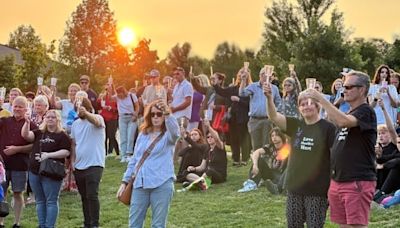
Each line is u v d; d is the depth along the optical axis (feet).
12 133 27.37
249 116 39.17
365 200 17.02
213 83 42.47
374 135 17.20
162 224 20.35
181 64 190.19
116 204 32.27
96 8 203.10
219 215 28.22
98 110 50.67
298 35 160.56
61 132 26.37
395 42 128.47
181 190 34.73
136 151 21.03
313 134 18.06
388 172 29.19
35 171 26.00
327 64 113.60
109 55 198.18
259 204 29.73
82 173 26.27
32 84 124.77
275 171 32.96
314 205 17.93
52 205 25.89
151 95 44.37
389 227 23.89
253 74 146.20
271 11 167.63
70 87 38.06
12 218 30.45
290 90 34.53
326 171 17.94
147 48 193.36
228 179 37.29
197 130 38.27
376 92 32.78
